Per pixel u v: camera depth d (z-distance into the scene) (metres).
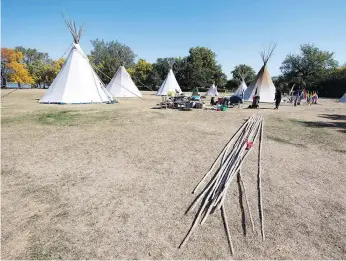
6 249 2.63
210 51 67.44
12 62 53.19
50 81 61.28
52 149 6.39
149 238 2.87
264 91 25.88
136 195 3.93
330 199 3.98
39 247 2.68
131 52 68.88
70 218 3.25
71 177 4.60
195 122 11.27
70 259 2.51
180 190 4.12
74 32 19.02
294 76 58.91
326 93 51.25
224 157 4.44
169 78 32.97
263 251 2.70
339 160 6.14
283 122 12.27
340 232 3.09
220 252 2.66
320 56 55.56
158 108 16.45
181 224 3.16
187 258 2.56
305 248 2.77
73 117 11.69
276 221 3.29
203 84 60.31
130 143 7.19
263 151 6.71
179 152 6.38
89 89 18.89
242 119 12.46
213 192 3.69
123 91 28.72
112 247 2.71
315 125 11.62
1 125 9.40
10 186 4.16
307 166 5.59
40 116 11.67
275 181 4.64
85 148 6.56
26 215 3.29
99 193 3.98
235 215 3.41
